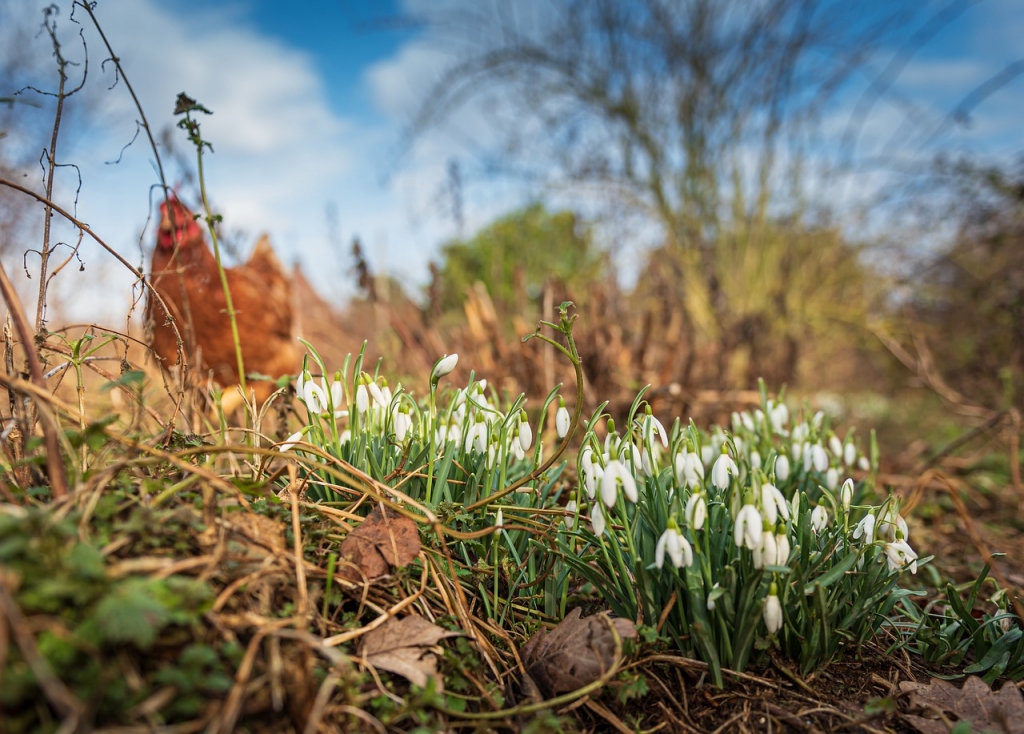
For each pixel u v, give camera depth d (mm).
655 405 1042
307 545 416
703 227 1919
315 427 494
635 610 433
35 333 435
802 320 1893
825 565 458
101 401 724
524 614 480
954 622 500
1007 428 1166
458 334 1146
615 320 1202
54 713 273
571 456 815
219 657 320
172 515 363
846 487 464
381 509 436
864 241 1876
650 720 406
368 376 502
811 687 433
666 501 435
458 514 460
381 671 386
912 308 1790
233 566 357
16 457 424
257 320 899
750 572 406
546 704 366
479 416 487
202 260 818
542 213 1889
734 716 408
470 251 1828
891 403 1873
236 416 866
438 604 448
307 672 324
